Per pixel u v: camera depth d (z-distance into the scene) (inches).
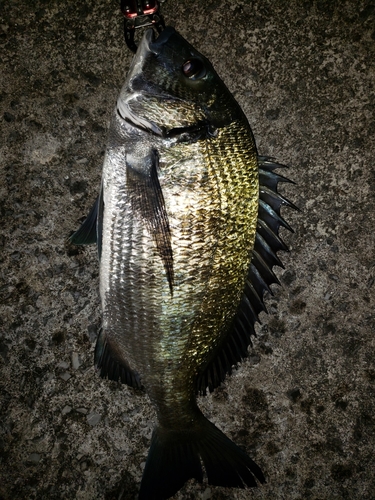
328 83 17.3
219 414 17.3
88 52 17.1
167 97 12.6
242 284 13.4
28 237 17.0
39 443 17.0
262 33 17.2
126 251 12.9
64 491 17.0
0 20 16.9
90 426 17.0
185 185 12.6
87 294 17.1
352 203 17.4
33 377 17.0
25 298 17.0
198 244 12.7
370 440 17.6
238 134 12.9
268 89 17.2
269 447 17.4
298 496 17.4
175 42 12.7
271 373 17.4
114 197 12.9
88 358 17.1
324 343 17.6
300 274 17.4
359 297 17.5
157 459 14.8
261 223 14.1
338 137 17.4
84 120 17.1
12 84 17.0
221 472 14.8
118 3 17.0
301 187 17.3
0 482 16.8
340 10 17.2
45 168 17.1
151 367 13.5
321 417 17.6
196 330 13.1
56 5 17.0
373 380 17.6
